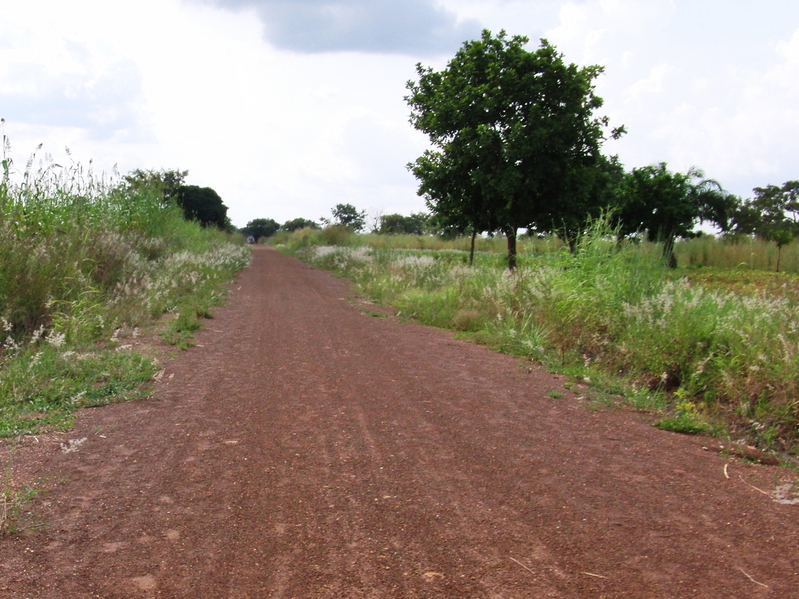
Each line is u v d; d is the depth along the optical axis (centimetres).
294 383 702
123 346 773
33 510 376
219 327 1080
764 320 739
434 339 1019
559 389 699
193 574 310
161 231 2023
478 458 477
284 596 292
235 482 425
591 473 452
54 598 286
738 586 304
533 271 1151
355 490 415
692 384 694
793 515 387
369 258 2478
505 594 296
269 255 4094
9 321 784
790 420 580
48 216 1070
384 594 294
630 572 316
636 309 829
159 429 533
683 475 452
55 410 576
